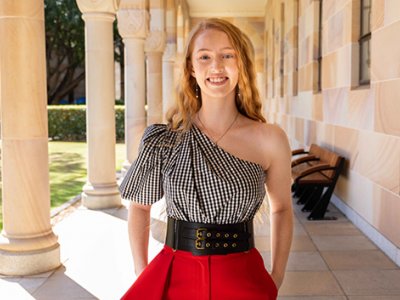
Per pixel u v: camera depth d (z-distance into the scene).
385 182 5.00
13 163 4.38
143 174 1.86
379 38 5.15
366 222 5.70
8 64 4.27
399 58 4.57
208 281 1.73
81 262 4.80
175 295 1.75
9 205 4.45
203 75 1.83
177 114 1.90
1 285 4.18
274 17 15.90
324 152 7.27
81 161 14.17
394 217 4.74
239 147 1.84
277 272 1.99
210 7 19.80
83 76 29.27
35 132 4.39
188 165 1.78
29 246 4.45
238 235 1.77
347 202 6.61
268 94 18.59
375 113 5.31
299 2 10.53
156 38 11.52
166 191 1.82
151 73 11.65
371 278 4.30
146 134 1.88
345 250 5.13
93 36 7.16
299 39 10.42
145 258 1.97
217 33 1.83
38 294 4.00
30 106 4.34
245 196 1.77
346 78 6.58
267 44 18.91
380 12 5.12
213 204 1.75
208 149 1.80
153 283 1.78
